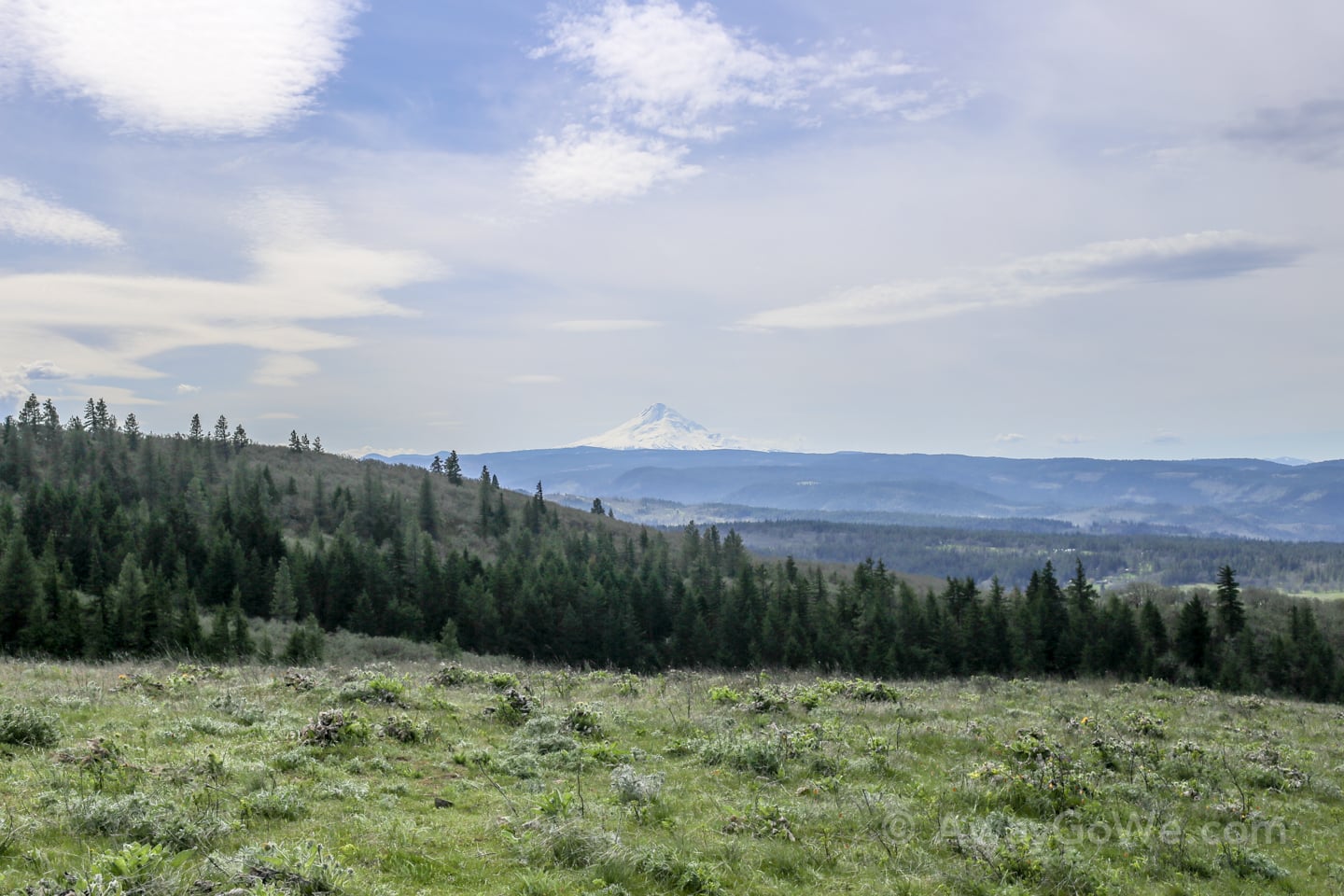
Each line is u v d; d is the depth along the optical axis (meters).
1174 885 9.61
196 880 6.71
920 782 12.99
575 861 8.31
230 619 53.22
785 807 10.93
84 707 13.88
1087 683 33.66
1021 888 8.95
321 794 9.70
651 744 14.91
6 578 48.91
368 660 52.22
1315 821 12.93
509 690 18.73
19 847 7.11
